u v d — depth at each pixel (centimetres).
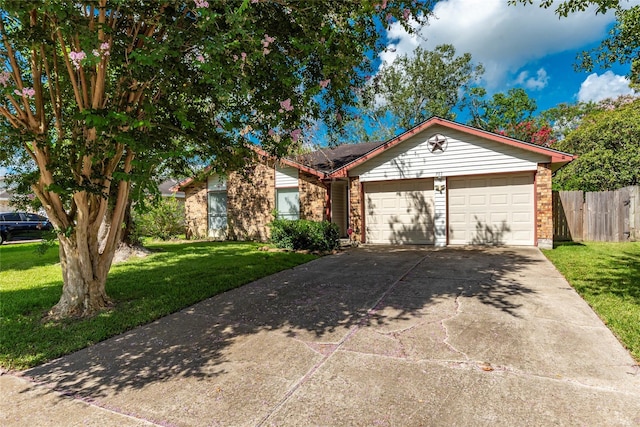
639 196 1026
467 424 218
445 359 307
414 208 1110
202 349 346
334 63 383
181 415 236
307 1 355
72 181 392
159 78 372
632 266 659
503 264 725
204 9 294
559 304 451
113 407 249
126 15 358
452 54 2492
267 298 523
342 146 1592
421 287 557
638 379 267
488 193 1023
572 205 1088
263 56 338
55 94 441
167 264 823
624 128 1336
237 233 1409
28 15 348
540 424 216
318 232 984
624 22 491
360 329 385
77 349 354
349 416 229
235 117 434
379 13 387
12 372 308
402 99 2542
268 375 288
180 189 1538
